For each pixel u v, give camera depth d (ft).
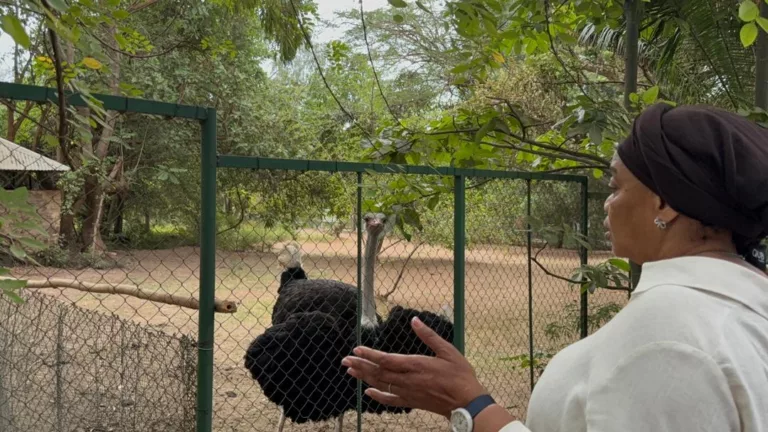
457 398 4.48
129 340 10.84
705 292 3.78
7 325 11.53
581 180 15.70
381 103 55.62
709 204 3.85
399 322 14.74
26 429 10.86
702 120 3.97
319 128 55.06
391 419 17.57
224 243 13.83
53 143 7.24
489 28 11.44
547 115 34.91
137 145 35.12
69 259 15.83
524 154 16.43
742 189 3.74
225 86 52.08
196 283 24.72
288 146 53.93
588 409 3.71
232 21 53.72
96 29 8.41
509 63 35.68
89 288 11.06
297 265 17.89
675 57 19.22
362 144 14.60
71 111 6.89
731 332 3.57
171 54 50.72
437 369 4.55
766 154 3.84
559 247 16.17
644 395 3.48
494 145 14.80
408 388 4.62
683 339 3.51
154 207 28.45
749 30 9.85
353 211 13.57
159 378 10.75
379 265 19.24
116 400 11.22
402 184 12.62
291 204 12.55
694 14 15.87
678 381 3.42
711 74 18.56
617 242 4.41
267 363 13.42
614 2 14.74
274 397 13.93
